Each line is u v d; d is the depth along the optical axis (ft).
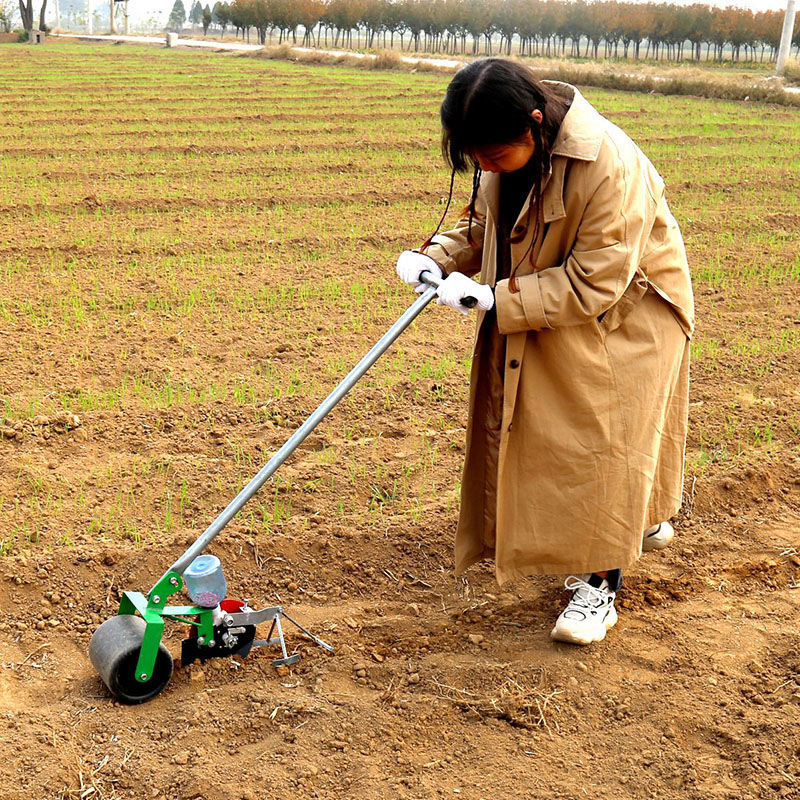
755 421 18.25
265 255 29.48
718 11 208.33
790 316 24.95
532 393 10.71
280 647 11.62
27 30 178.29
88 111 61.05
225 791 9.41
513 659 11.46
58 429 17.02
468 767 9.83
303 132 54.08
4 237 30.40
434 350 22.02
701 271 28.66
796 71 114.01
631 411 10.82
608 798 9.42
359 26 240.53
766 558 13.88
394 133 54.44
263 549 13.52
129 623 10.72
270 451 16.60
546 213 10.07
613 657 11.52
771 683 11.05
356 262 29.17
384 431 17.57
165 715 10.46
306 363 20.85
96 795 9.39
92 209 34.63
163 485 15.31
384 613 12.50
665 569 13.58
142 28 438.81
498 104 9.26
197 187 38.65
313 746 10.04
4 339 21.58
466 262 11.75
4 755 9.73
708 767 9.77
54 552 13.15
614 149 9.98
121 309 24.11
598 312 10.21
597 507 10.89
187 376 19.93
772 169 45.55
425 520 14.42
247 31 228.84
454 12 224.12
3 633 11.87
